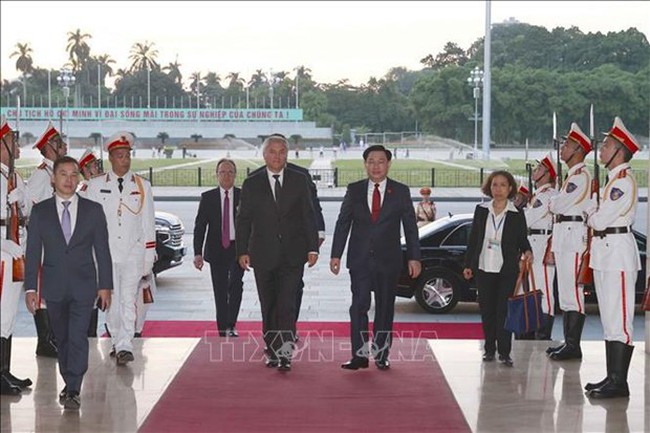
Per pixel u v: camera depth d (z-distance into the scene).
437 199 33.28
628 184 7.56
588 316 12.63
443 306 12.66
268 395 7.46
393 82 94.94
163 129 86.25
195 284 15.45
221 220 10.08
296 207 8.27
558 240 8.90
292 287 8.28
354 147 84.69
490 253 8.54
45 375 8.17
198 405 7.17
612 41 69.38
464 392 7.60
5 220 7.39
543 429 6.62
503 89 70.69
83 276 7.10
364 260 8.16
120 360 8.49
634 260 7.55
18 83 104.94
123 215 8.58
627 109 66.25
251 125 87.75
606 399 7.45
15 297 7.48
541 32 74.88
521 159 54.56
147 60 111.50
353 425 6.65
